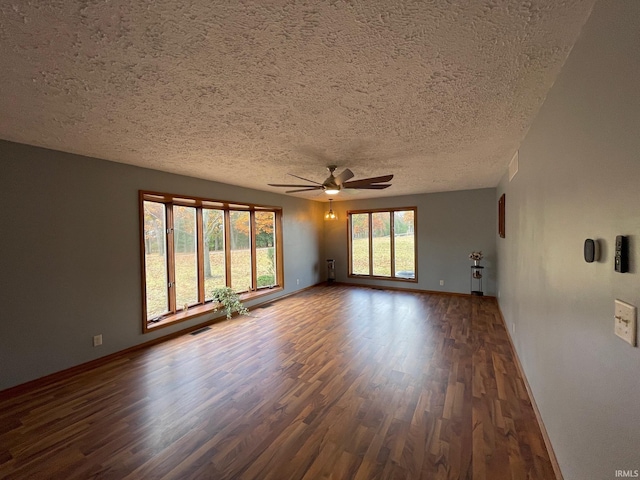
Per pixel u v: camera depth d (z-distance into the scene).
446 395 2.38
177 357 3.23
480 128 2.34
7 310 2.53
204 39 1.22
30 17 1.06
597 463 1.12
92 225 3.11
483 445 1.81
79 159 3.01
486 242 5.66
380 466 1.66
